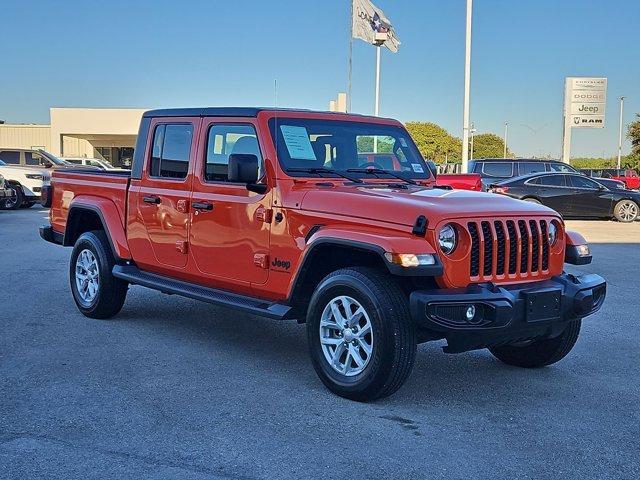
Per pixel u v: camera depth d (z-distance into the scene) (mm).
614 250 14203
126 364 5941
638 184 38594
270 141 5766
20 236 14875
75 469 3926
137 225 7000
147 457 4094
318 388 5383
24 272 10406
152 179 6812
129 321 7500
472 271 4918
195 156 6348
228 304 5902
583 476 3957
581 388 5535
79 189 7891
